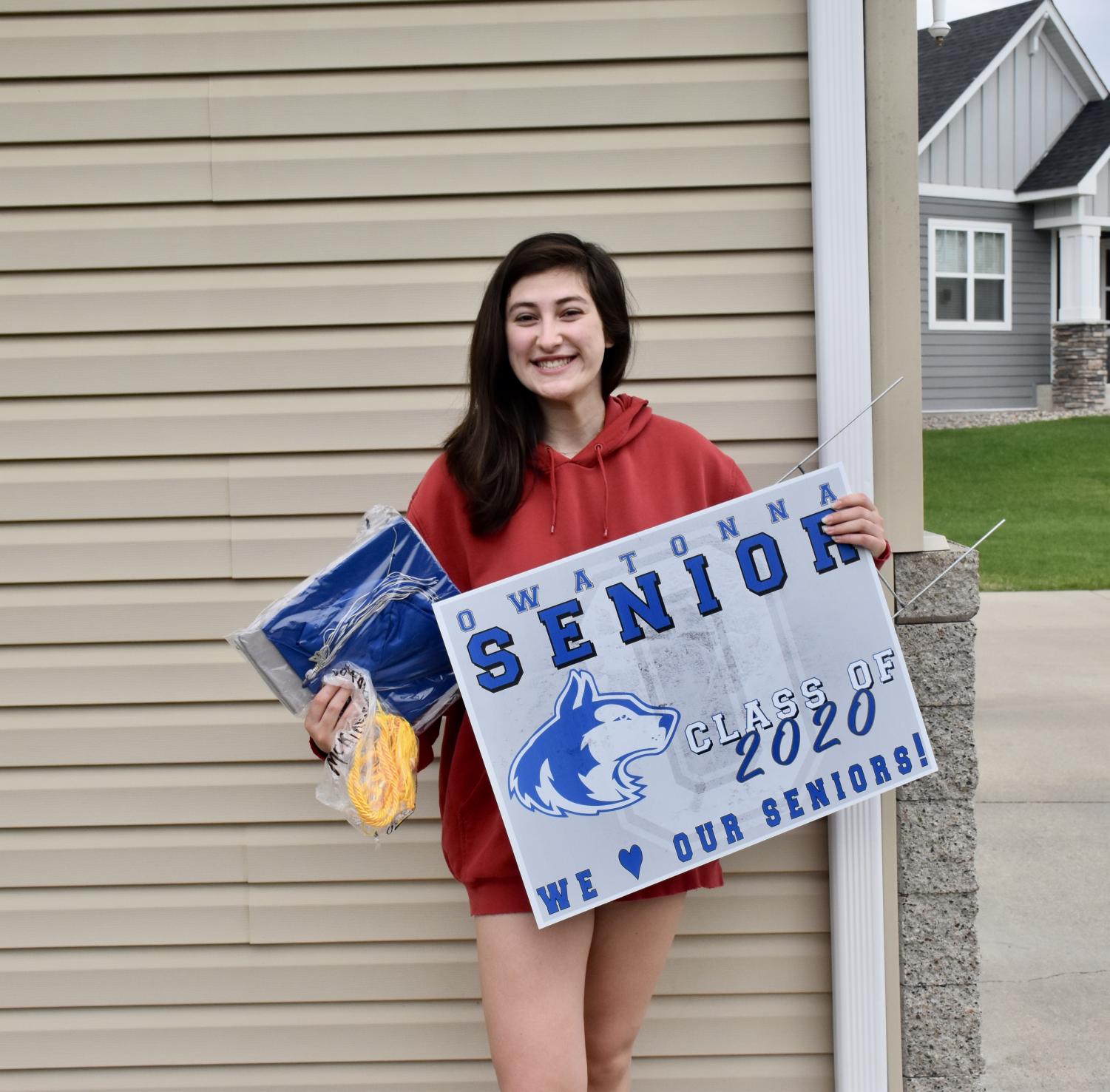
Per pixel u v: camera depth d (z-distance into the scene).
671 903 1.99
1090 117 17.61
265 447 2.44
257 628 1.83
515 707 1.85
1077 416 17.11
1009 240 17.44
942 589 2.32
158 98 2.39
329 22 2.37
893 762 1.97
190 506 2.45
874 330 2.35
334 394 2.44
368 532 1.88
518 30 2.36
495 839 1.89
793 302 2.39
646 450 2.01
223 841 2.49
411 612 1.88
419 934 2.49
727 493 2.05
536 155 2.39
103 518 2.45
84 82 2.39
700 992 2.47
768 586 1.94
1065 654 6.82
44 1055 2.52
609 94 2.37
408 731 1.87
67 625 2.46
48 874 2.49
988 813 4.46
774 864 2.45
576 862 1.85
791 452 2.41
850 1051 2.39
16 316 2.42
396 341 2.42
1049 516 11.37
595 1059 2.06
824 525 1.96
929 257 16.84
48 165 2.41
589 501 1.95
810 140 2.35
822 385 2.35
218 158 2.40
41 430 2.44
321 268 2.42
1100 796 4.60
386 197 2.40
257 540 2.45
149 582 2.46
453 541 1.98
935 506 11.95
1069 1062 2.81
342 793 1.86
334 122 2.39
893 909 2.39
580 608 1.88
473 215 2.40
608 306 1.92
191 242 2.41
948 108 16.52
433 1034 2.50
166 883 2.49
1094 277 17.45
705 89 2.36
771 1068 2.48
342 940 2.49
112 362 2.43
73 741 2.47
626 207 2.39
